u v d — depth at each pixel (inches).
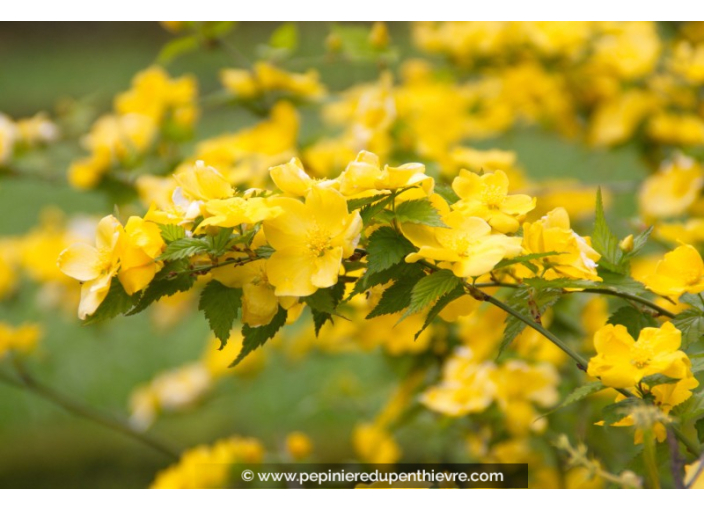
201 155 49.6
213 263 33.3
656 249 57.0
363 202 33.0
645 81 58.3
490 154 45.9
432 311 33.4
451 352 48.2
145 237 33.0
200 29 52.5
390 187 32.8
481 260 32.4
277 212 32.6
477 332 44.5
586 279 33.7
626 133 58.9
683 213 52.7
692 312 34.7
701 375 35.8
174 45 52.8
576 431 44.3
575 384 45.7
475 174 34.4
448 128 62.0
